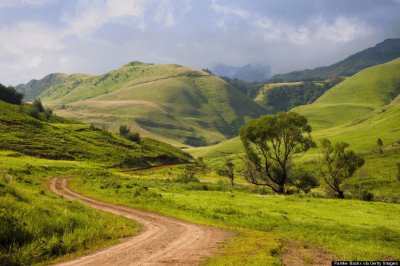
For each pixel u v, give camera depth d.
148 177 110.94
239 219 38.12
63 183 70.50
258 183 87.31
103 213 35.56
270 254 21.48
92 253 21.06
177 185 78.88
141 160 157.38
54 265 18.33
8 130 134.75
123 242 24.45
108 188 60.91
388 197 75.56
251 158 84.38
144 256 20.36
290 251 23.52
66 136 152.12
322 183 110.44
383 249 26.97
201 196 57.06
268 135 80.94
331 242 28.36
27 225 22.11
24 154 118.38
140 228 30.72
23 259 18.62
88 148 144.62
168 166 162.62
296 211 45.59
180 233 28.53
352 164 76.88
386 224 38.59
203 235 27.70
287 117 79.94
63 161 112.44
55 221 24.56
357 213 45.91
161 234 27.94
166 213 40.34
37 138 137.12
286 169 82.88
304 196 65.31
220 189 75.44
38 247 19.86
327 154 79.31
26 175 75.00
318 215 43.34
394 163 150.00
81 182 70.75
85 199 50.78
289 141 81.12
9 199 24.62
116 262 18.92
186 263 18.80
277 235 30.08
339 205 52.91
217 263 18.62
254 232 30.42
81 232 24.45
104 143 163.00
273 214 41.69
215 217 39.28
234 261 19.00
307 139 81.38
